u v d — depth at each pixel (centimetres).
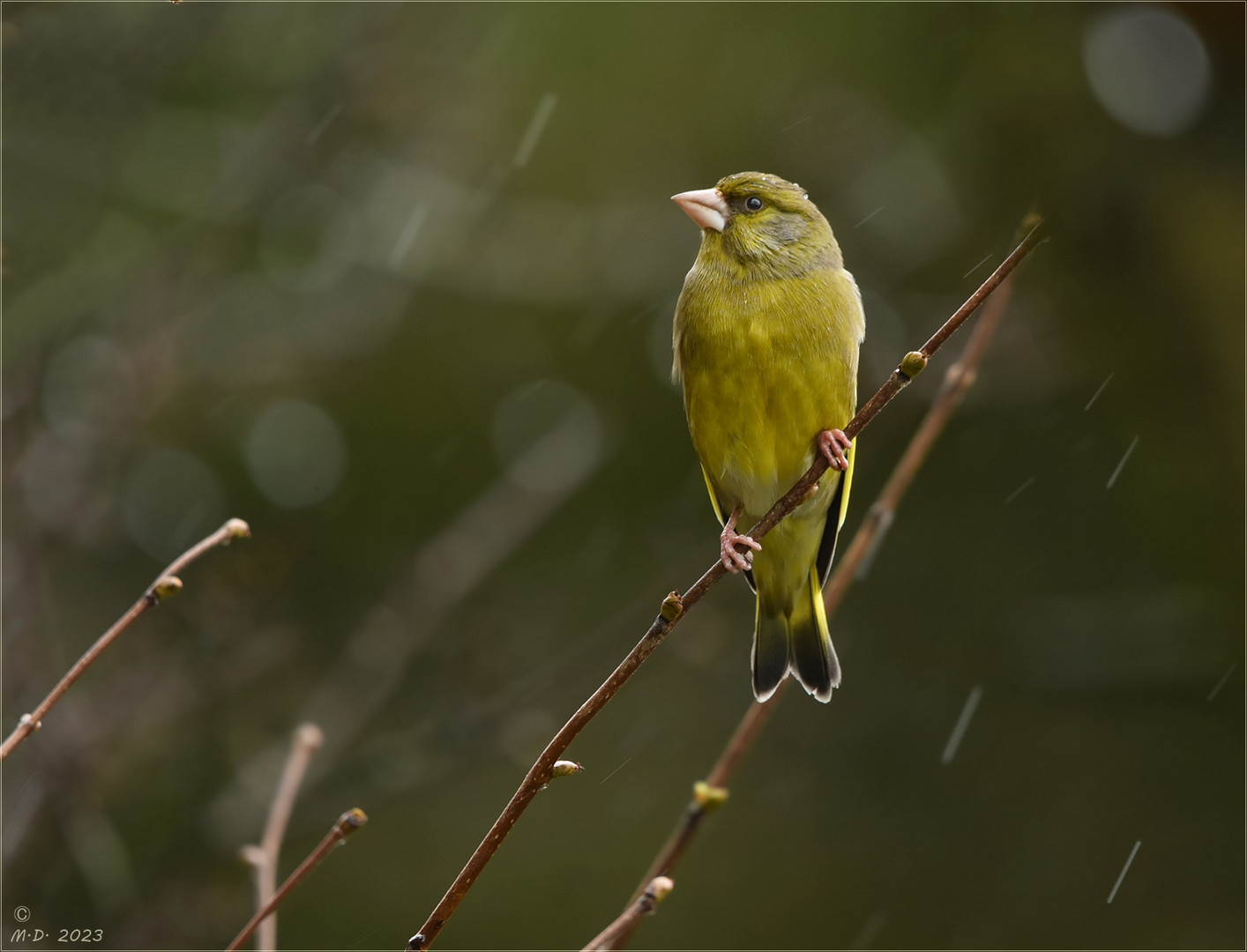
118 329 1059
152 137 1013
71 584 1112
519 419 1292
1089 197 1210
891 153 1305
